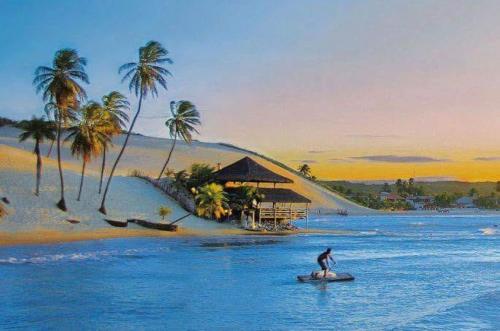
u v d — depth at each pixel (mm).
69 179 89750
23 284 32750
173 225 78125
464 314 26141
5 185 77750
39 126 77688
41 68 70875
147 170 193125
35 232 64812
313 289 33375
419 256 55781
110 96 85562
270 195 97875
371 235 92000
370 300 29797
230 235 81625
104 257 47906
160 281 35344
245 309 26922
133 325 23344
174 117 104875
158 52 84938
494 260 51969
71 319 24203
